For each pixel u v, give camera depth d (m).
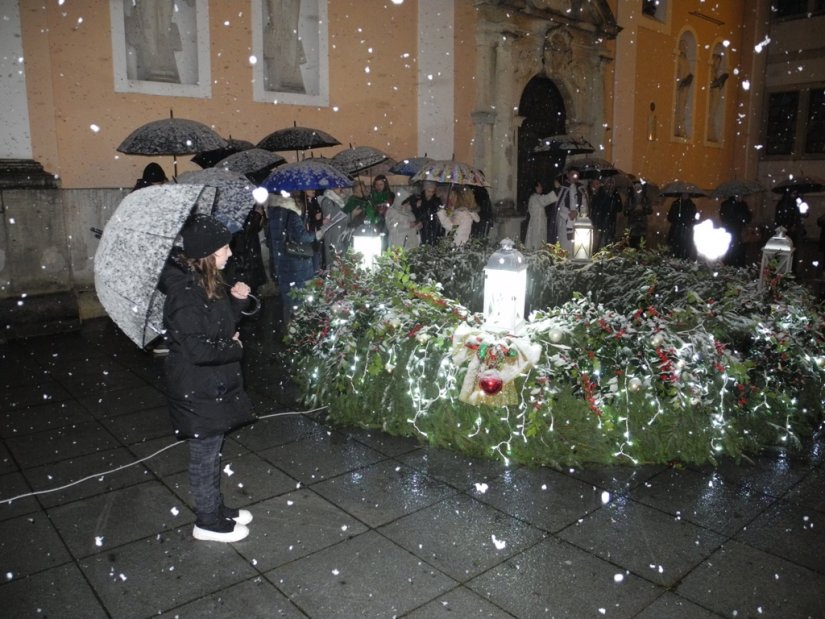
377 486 3.71
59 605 2.70
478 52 11.78
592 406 3.79
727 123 19.38
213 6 8.62
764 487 3.68
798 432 4.40
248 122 9.16
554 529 3.24
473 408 4.09
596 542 3.13
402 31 10.73
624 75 14.79
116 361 6.25
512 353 3.78
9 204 7.03
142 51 8.26
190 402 2.83
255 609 2.67
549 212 11.91
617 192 12.44
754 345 4.31
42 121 7.39
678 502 3.51
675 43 16.42
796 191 12.91
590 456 3.95
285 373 5.84
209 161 7.96
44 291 7.33
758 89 19.53
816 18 18.39
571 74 13.63
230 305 2.92
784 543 3.12
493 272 3.92
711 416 4.01
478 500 3.54
